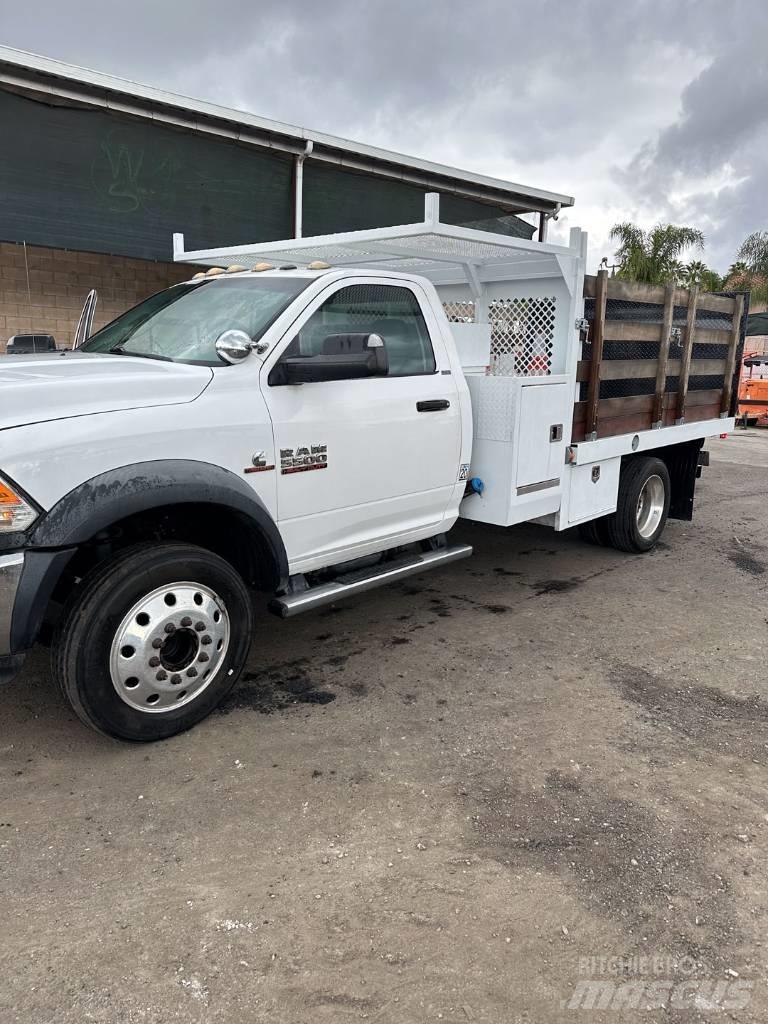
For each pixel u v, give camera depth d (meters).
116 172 9.26
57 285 10.50
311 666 4.36
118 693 3.25
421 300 4.68
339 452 4.07
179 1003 2.12
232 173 10.21
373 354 3.72
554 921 2.45
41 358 3.94
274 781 3.21
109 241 9.36
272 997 2.14
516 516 5.07
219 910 2.47
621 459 6.49
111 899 2.52
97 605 3.13
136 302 11.25
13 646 2.97
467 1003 2.13
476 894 2.56
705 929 2.44
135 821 2.93
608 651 4.66
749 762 3.43
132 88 8.84
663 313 6.20
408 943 2.35
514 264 5.55
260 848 2.79
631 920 2.46
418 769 3.31
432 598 5.57
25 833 2.85
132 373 3.43
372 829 2.90
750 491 10.20
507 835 2.88
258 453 3.66
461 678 4.23
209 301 4.26
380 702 3.93
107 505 3.05
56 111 8.70
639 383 6.13
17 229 8.68
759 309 34.09
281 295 4.04
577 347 5.36
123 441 3.16
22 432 2.94
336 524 4.17
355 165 11.32
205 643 3.47
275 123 10.00
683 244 31.03
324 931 2.39
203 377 3.53
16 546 2.93
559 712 3.86
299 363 3.68
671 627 5.09
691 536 7.63
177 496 3.27
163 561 3.28
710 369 7.12
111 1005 2.11
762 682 4.27
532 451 5.06
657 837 2.88
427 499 4.71
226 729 3.62
